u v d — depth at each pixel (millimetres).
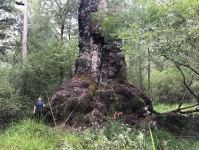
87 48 12914
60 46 22203
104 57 12742
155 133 10844
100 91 12086
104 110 11680
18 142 9703
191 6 8859
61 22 29406
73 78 12867
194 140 10891
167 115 12719
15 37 28438
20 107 15406
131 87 12664
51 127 11375
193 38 9258
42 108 12383
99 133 10117
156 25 9602
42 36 30000
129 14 10711
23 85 19438
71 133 10656
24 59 20938
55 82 21000
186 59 10500
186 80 20438
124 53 10672
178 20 9312
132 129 10797
